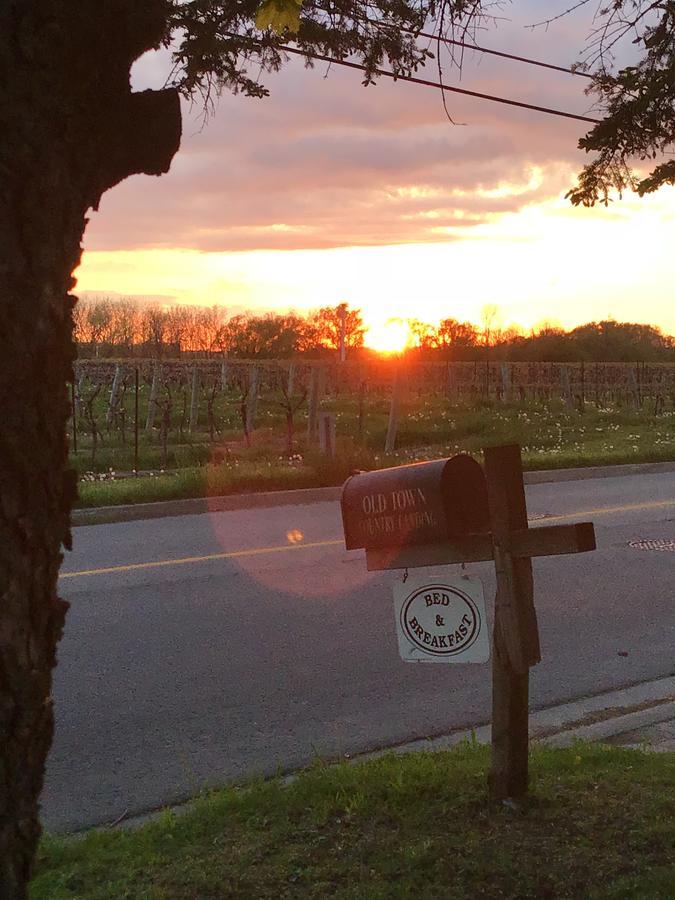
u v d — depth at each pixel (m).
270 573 8.27
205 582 7.93
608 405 31.20
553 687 5.54
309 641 6.33
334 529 10.43
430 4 4.26
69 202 1.89
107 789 4.18
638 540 9.78
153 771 4.37
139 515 11.51
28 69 1.77
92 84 1.90
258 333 63.47
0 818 1.84
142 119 2.02
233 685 5.50
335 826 3.27
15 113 1.76
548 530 3.13
